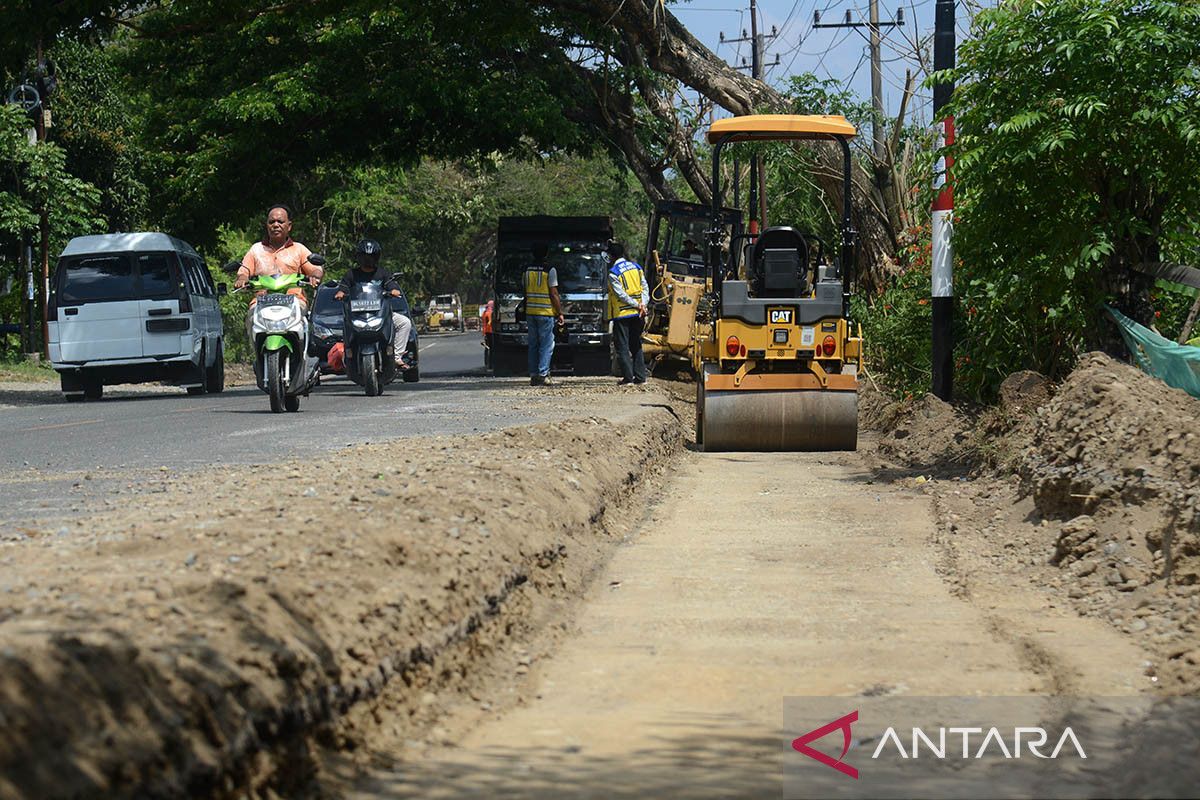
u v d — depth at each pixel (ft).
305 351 134.72
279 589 38.40
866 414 157.58
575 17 247.50
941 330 124.57
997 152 91.91
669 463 114.01
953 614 55.11
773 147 198.18
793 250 125.80
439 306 638.94
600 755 36.78
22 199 277.64
